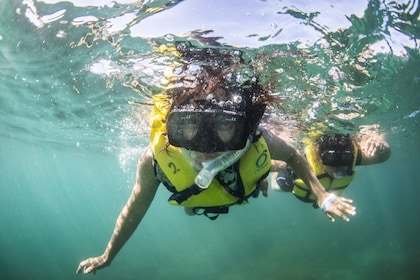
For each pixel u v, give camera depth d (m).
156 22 0.92
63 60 1.36
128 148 3.87
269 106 1.57
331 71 1.26
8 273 5.28
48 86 1.80
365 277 3.43
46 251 8.82
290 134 2.17
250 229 9.82
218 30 0.92
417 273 3.27
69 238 12.83
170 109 0.64
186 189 0.64
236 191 0.65
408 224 10.22
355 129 2.28
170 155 0.63
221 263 5.12
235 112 0.57
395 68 1.32
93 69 1.42
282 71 1.19
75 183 13.33
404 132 3.14
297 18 0.89
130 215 0.72
